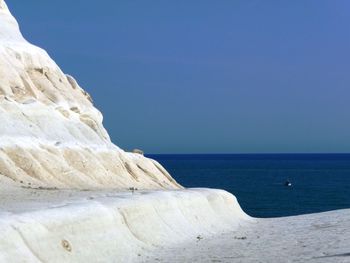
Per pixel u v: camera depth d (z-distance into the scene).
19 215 22.67
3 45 55.69
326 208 81.56
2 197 32.72
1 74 52.12
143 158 63.81
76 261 22.62
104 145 57.34
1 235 20.06
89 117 60.47
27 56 57.84
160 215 33.81
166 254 27.31
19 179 42.44
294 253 26.92
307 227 39.66
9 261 19.27
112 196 34.25
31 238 21.42
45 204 27.77
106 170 53.50
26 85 54.53
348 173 193.50
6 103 49.34
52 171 46.44
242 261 25.00
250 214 73.62
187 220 36.78
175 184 64.06
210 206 43.03
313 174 186.75
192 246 30.23
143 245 28.42
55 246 22.30
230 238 34.34
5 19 60.50
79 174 48.97
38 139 48.62
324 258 24.64
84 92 64.75
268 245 30.50
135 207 31.25
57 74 61.81
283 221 45.53
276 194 106.12
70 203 28.11
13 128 47.19
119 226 28.09
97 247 24.70
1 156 43.34
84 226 25.08
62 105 56.56
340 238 31.59
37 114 51.62
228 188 121.50
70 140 52.38
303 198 97.81
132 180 56.03
